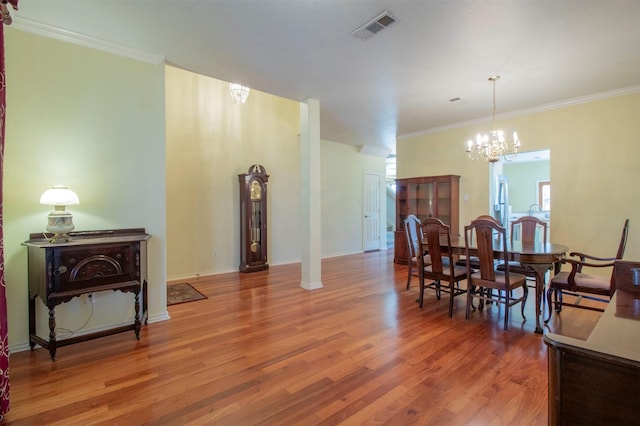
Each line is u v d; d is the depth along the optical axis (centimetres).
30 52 258
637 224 393
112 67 295
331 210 736
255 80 367
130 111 305
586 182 429
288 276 527
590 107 425
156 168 321
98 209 288
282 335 286
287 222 650
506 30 261
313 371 224
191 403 188
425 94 412
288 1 224
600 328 102
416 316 335
